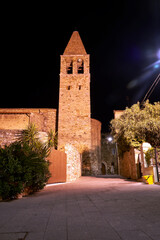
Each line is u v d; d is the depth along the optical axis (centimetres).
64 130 2605
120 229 294
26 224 335
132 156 1450
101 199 554
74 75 2797
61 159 1348
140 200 502
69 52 2909
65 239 264
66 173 1402
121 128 1592
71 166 1480
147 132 1427
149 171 982
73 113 2661
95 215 382
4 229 310
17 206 508
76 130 2606
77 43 2994
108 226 311
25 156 774
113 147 3297
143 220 332
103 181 1283
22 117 2552
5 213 422
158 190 664
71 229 304
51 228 311
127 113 1612
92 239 261
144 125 1388
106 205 469
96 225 319
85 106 2686
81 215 388
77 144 2561
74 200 566
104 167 3328
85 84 2767
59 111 2666
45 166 956
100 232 286
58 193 758
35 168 830
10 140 1592
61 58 2877
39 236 277
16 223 342
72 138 2581
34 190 831
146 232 277
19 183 671
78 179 1681
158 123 1384
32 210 450
